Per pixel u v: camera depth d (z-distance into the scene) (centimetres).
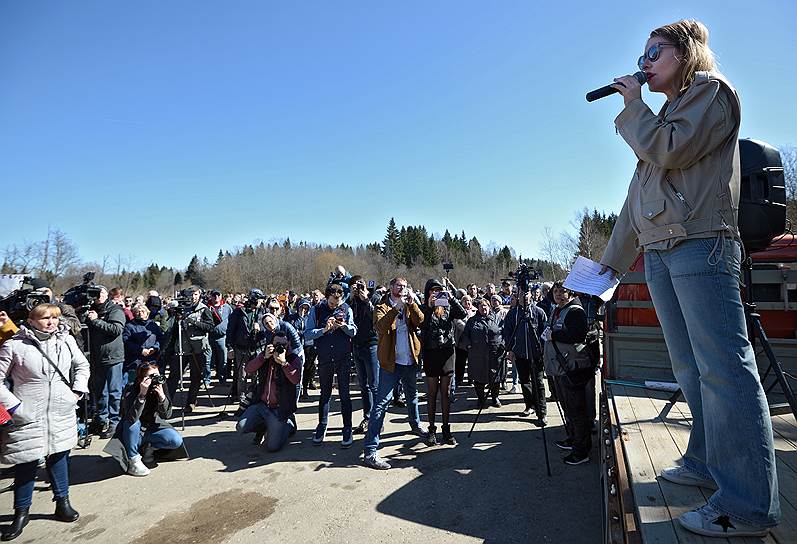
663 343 436
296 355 579
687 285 166
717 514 159
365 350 632
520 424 644
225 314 984
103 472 499
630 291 453
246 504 418
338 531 366
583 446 488
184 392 902
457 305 585
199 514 401
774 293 398
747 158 243
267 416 559
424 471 482
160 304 866
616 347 454
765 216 236
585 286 247
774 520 153
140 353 685
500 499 414
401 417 700
